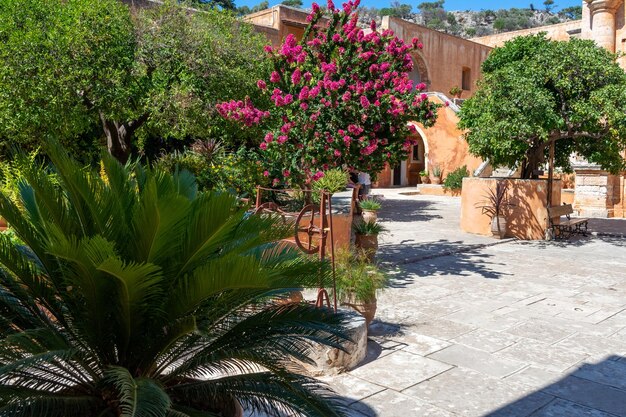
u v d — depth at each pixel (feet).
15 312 10.52
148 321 10.50
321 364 16.49
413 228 51.44
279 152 30.32
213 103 38.70
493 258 37.22
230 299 10.80
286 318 11.25
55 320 11.93
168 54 38.04
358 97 28.32
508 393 15.61
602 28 62.90
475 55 121.90
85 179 10.06
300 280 11.51
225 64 39.52
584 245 43.34
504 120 41.60
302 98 27.86
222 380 10.93
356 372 16.87
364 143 28.12
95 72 34.78
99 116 44.16
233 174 39.78
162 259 10.13
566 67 41.93
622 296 27.22
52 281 10.66
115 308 10.25
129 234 10.34
